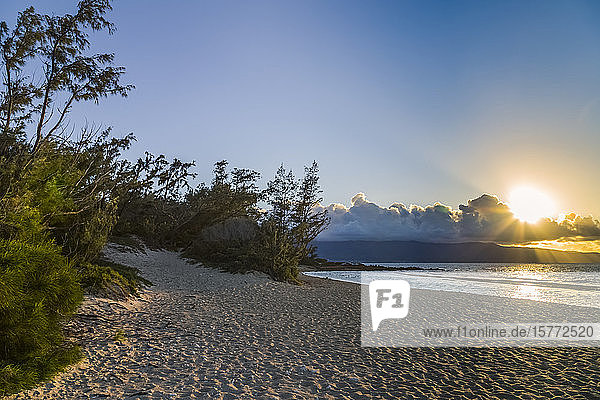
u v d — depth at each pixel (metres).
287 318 15.02
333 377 8.55
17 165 9.97
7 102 11.38
